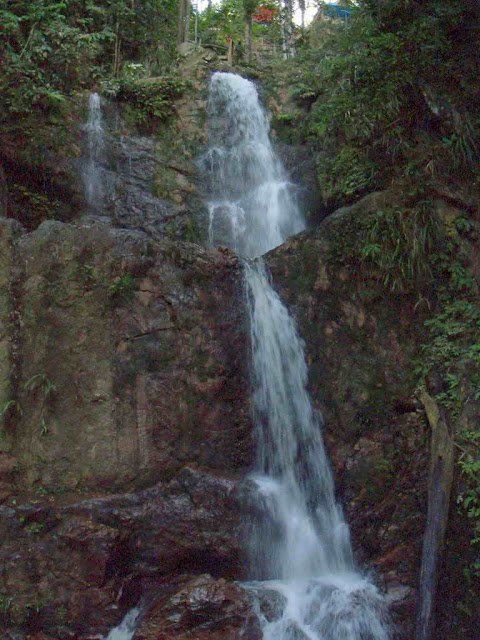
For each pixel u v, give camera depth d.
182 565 5.99
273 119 11.05
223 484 6.14
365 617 5.72
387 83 7.96
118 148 9.59
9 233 6.23
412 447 6.82
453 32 8.16
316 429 7.09
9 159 8.37
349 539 6.64
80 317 6.21
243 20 19.23
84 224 6.62
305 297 7.46
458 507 6.17
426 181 7.64
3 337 6.03
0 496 5.80
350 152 8.72
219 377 6.74
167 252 6.78
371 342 7.27
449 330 7.07
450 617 5.92
